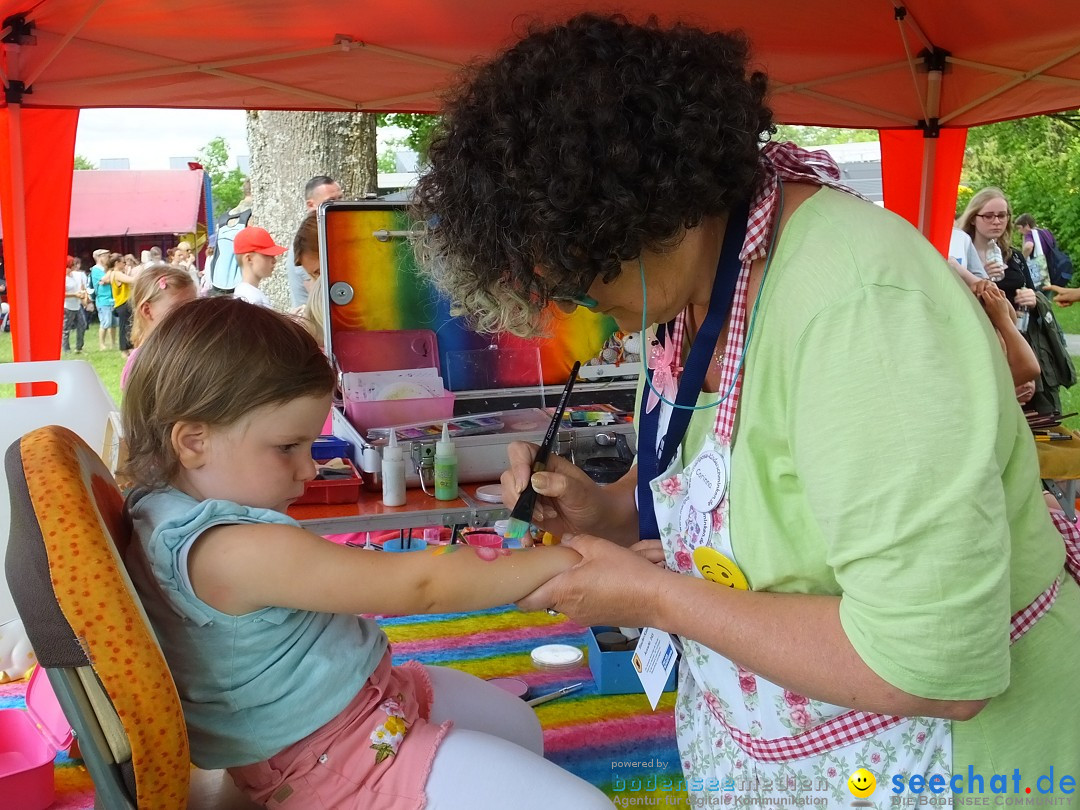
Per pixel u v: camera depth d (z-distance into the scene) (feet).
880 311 2.86
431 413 7.89
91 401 9.13
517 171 2.97
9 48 10.57
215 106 13.07
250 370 3.81
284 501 4.15
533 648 9.77
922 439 2.72
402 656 9.53
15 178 11.06
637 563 3.64
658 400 4.17
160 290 12.84
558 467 4.90
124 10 10.39
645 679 4.50
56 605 3.08
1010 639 3.24
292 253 15.07
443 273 3.45
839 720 3.58
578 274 3.11
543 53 3.04
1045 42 11.99
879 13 12.50
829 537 2.93
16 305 11.39
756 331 3.27
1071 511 8.86
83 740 3.20
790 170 3.52
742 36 3.41
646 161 2.92
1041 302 15.20
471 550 3.92
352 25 11.71
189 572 3.69
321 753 3.86
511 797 3.74
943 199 15.17
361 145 22.68
